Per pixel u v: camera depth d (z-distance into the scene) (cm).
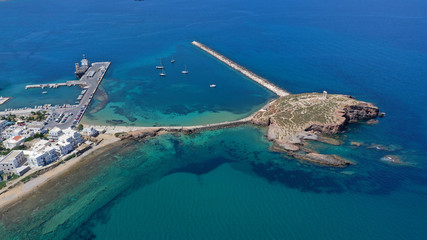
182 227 11869
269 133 17812
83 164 15612
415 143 16550
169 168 15412
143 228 11881
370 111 18925
